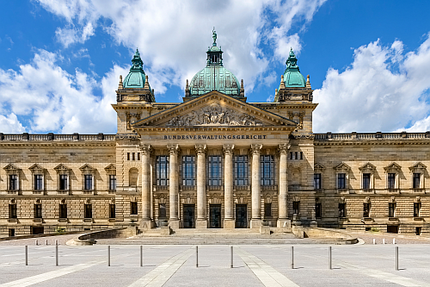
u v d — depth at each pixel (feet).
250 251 125.39
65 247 142.92
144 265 87.92
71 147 268.00
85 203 264.93
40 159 268.21
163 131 226.58
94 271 78.79
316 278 69.46
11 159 268.21
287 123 223.71
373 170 261.65
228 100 227.20
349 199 260.62
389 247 138.10
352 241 156.04
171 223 222.28
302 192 244.63
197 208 224.94
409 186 261.44
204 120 227.61
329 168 262.67
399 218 259.19
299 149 248.11
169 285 63.21
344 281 66.39
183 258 102.63
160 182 241.76
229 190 223.71
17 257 107.76
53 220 264.31
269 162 242.99
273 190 236.84
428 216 259.39
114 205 266.16
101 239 171.63
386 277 70.54
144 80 260.01
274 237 192.54
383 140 261.44
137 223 239.09
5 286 63.10
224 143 226.58
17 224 263.90
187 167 242.78
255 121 227.20
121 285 63.46
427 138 261.85
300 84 254.06
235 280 67.62
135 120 249.55
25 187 266.36
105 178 265.95
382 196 260.21
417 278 69.51
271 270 79.20
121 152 249.55
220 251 125.80
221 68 274.98
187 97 261.85
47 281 67.41
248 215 236.63
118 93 250.57
